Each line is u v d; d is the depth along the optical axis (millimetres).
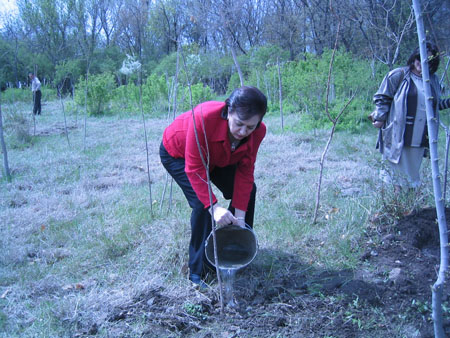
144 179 5578
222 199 4656
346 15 12164
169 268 3137
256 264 3141
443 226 1744
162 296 2740
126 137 8984
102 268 3227
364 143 7309
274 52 18469
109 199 4750
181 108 13523
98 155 7227
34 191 5266
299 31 21141
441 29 5891
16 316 2623
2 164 6590
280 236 3574
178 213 4152
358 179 5117
